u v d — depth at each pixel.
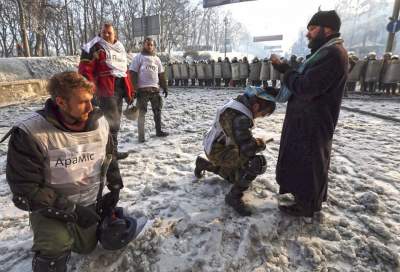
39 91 10.30
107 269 1.85
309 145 2.09
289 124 2.20
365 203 2.58
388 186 2.96
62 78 1.40
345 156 3.84
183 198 2.69
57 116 1.49
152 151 4.18
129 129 5.50
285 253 2.04
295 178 2.19
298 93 1.99
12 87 9.23
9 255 1.99
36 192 1.45
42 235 1.56
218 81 13.31
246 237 2.10
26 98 9.75
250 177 2.34
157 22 19.47
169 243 2.08
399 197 2.72
